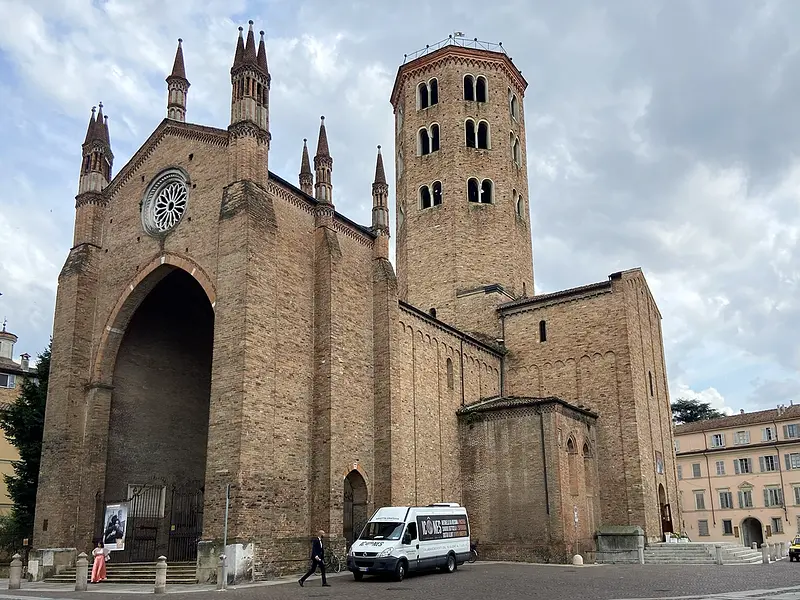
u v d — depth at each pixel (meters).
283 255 38.31
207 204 39.66
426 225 61.19
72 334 42.59
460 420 49.12
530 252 63.88
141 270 42.28
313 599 23.92
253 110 38.66
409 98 64.88
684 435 102.81
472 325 57.78
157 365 46.12
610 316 52.50
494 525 46.03
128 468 43.16
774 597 22.83
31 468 49.03
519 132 65.88
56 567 38.34
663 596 23.58
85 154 47.00
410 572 34.28
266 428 34.47
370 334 42.91
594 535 47.44
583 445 48.41
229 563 31.20
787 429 94.19
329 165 43.03
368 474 40.25
